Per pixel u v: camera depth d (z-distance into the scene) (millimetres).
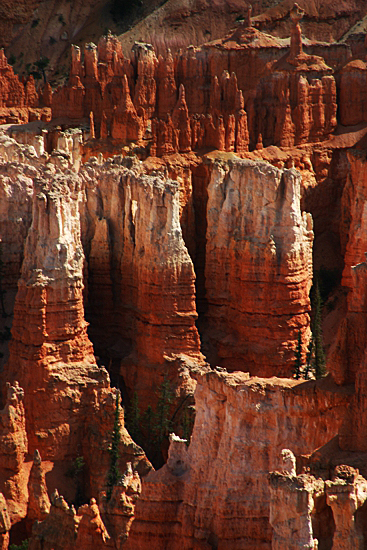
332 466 120188
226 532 138375
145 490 147750
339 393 133250
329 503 104250
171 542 146000
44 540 175375
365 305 135000
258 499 138250
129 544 148125
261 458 138375
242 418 139375
